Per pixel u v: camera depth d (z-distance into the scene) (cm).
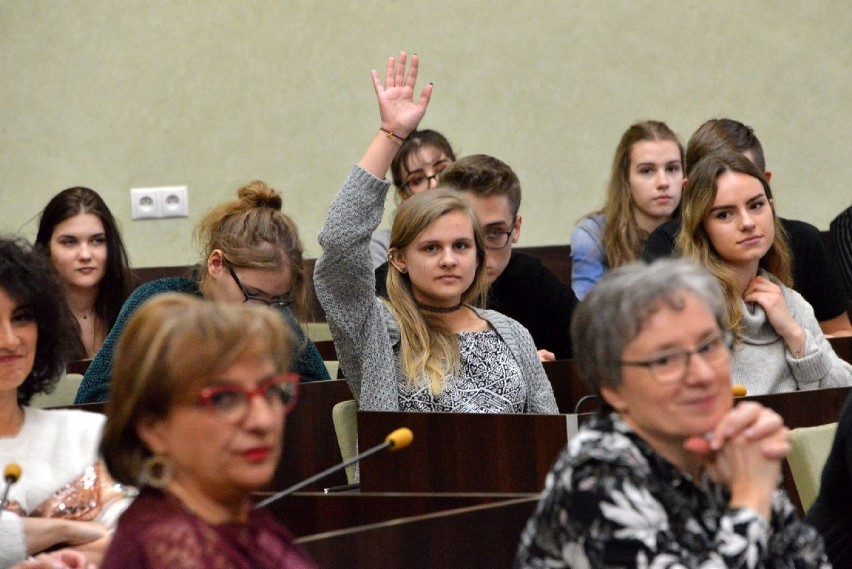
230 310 317
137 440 317
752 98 1248
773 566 372
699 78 1247
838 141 1248
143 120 1269
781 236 743
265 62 1262
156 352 309
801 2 1241
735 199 704
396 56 1254
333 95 1259
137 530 305
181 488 316
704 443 345
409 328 683
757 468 346
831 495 456
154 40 1264
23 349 485
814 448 554
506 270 888
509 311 884
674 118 1248
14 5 1268
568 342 888
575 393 765
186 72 1264
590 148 1252
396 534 421
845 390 611
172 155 1269
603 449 346
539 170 1254
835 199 1252
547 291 889
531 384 703
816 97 1248
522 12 1248
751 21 1243
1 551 461
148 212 1267
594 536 333
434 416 604
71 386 749
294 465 685
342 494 481
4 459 488
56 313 496
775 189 1253
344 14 1256
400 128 686
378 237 1035
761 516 339
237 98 1266
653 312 347
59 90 1270
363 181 674
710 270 711
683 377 345
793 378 721
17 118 1273
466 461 599
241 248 689
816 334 734
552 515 345
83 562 448
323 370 786
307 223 1266
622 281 356
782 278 746
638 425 356
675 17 1244
